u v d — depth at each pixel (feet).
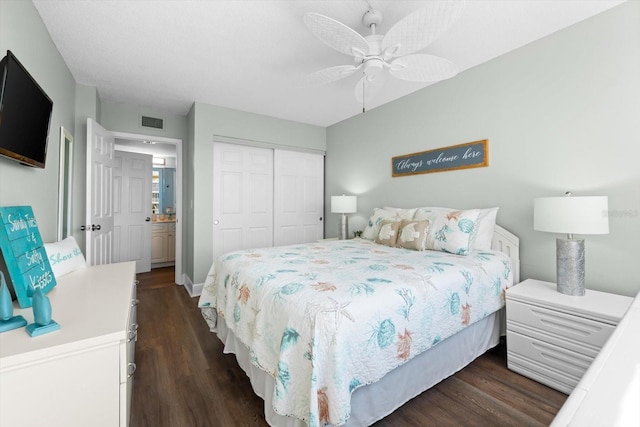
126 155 15.23
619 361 2.05
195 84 9.84
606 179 6.32
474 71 8.72
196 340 7.68
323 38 5.24
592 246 6.52
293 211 14.46
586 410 1.53
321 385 3.61
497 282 6.56
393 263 6.33
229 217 12.66
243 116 12.64
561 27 6.82
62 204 7.47
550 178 7.20
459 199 9.18
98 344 3.05
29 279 4.02
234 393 5.48
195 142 11.46
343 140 14.06
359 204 13.11
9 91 4.04
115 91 10.36
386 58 5.98
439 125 9.72
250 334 5.06
